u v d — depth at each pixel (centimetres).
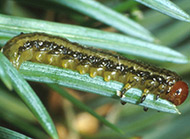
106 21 9
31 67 8
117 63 9
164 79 9
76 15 10
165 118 11
